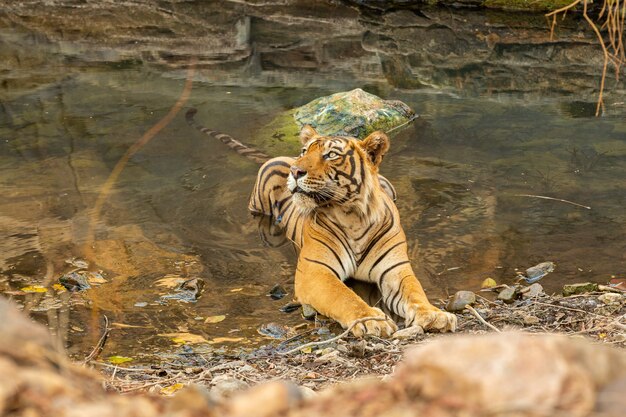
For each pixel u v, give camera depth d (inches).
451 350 120.3
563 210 478.9
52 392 120.0
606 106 656.4
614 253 426.9
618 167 535.5
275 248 453.1
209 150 577.3
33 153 566.6
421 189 511.2
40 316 368.8
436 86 717.9
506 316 358.9
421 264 425.7
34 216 474.3
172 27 914.1
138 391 284.5
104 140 591.8
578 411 112.4
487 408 113.0
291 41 864.9
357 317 359.3
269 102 679.7
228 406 124.2
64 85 714.8
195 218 482.6
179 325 367.2
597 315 346.6
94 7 986.1
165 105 668.7
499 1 928.9
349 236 412.5
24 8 980.6
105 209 486.9
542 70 756.0
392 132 617.3
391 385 121.9
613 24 373.7
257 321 374.6
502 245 440.8
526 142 583.5
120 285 403.2
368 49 832.3
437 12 940.0
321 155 399.9
